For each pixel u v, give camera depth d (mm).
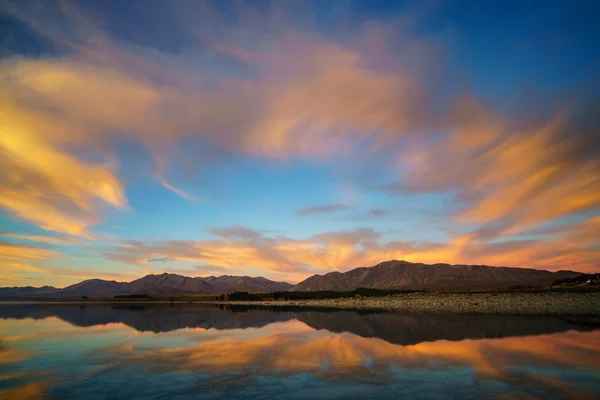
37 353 18031
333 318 37281
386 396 10773
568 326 23828
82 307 82625
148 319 39969
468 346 17719
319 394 11141
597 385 11062
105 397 11031
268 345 19922
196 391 11586
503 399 10086
